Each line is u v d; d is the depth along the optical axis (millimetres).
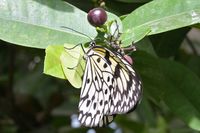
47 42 593
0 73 1088
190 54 910
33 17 604
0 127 1025
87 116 542
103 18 583
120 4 671
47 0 609
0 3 601
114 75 566
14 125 1031
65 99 1086
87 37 602
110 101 559
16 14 601
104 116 569
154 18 599
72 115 1080
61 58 568
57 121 1068
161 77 695
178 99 700
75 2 701
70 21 607
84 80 545
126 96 565
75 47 576
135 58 687
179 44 754
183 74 706
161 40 749
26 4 605
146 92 707
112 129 1003
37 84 1086
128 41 591
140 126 1017
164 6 603
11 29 593
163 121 993
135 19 601
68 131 1043
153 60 687
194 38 968
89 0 698
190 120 691
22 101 1058
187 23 590
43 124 1054
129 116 1137
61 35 600
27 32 595
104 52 566
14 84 1092
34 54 859
